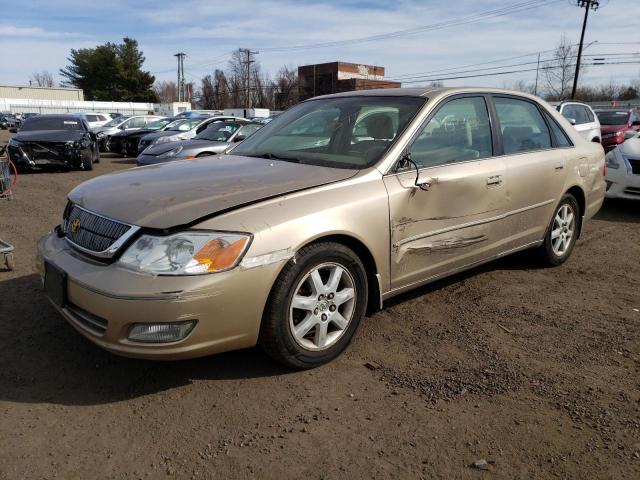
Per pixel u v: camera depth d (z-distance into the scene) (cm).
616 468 238
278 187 309
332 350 324
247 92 6781
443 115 392
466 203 388
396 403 287
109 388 298
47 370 315
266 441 255
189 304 262
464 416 275
